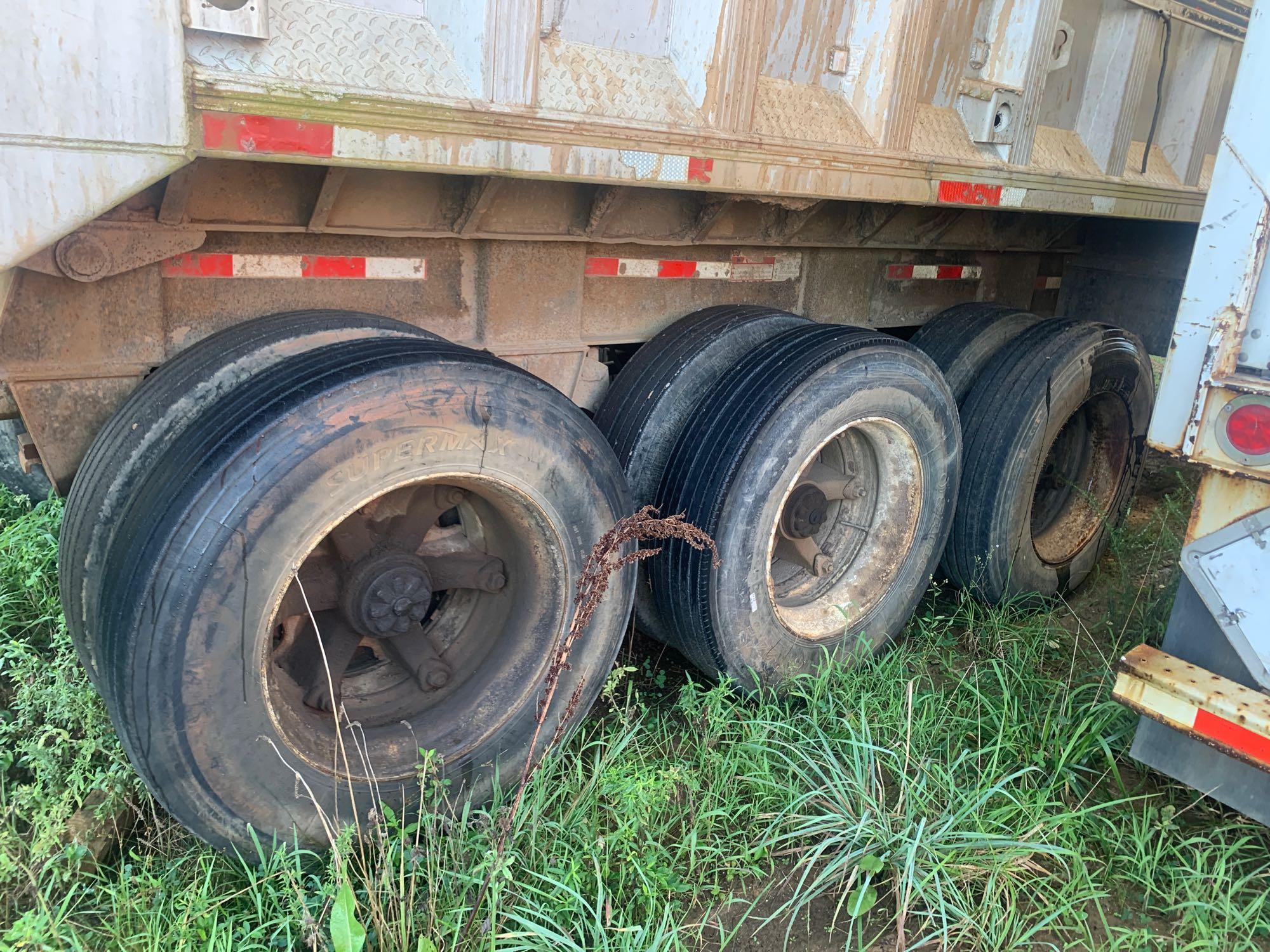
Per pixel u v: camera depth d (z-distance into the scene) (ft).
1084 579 15.37
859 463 11.96
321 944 6.97
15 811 7.65
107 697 6.96
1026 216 14.89
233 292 8.21
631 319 11.07
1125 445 15.15
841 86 10.89
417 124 7.16
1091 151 14.05
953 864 8.50
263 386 7.10
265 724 7.14
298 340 7.80
